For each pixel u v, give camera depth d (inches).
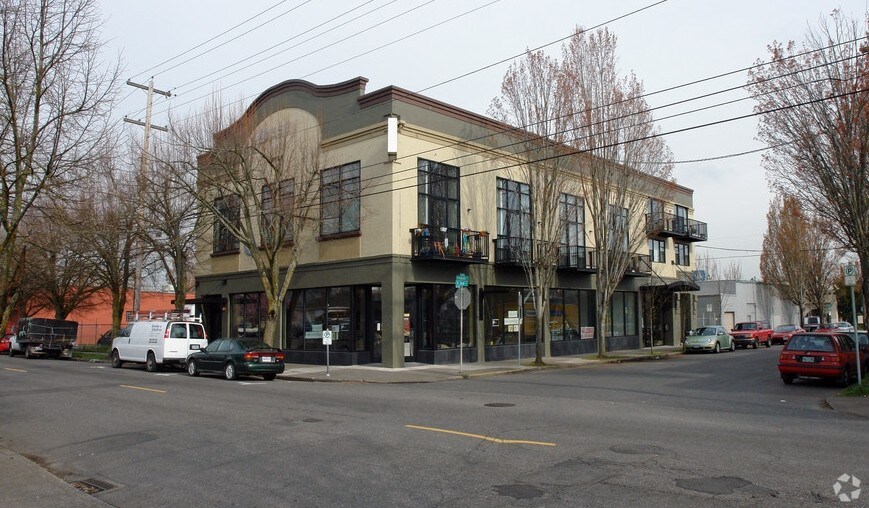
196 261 1332.4
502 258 1128.8
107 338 1835.6
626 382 766.5
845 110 631.2
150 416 502.3
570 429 418.0
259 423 458.9
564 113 1056.2
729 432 405.4
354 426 439.2
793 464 313.0
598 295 1221.1
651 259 1609.3
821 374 707.4
